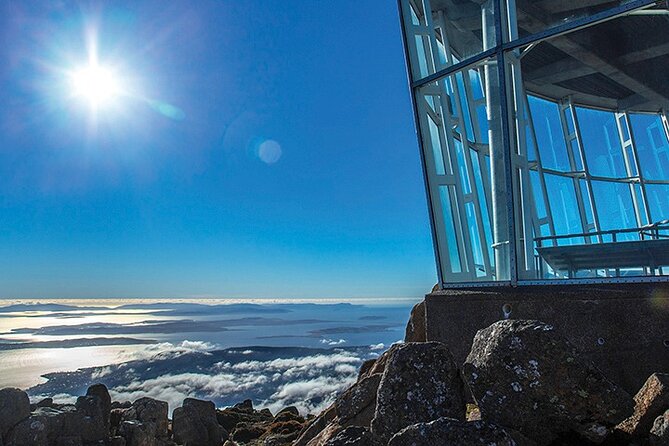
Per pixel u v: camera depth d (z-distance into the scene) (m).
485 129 6.23
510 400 3.11
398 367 3.50
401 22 7.20
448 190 6.68
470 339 5.23
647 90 7.95
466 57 6.48
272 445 10.07
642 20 6.15
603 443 2.93
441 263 6.35
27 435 13.48
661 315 4.14
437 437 2.70
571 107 8.22
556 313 4.69
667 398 2.86
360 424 4.71
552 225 7.20
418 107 6.92
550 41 6.61
